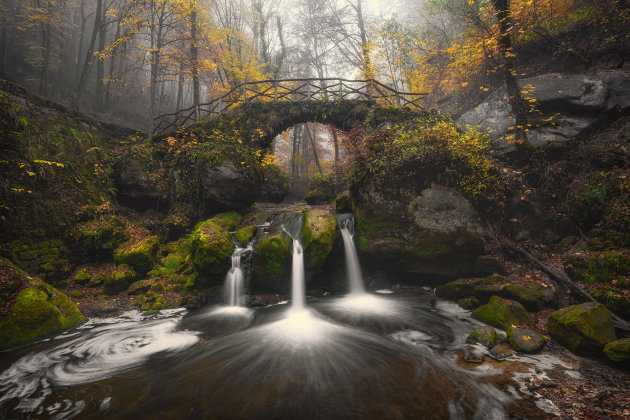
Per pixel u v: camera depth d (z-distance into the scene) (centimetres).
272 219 951
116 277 695
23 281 532
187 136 1094
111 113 1995
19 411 315
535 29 945
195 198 955
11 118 653
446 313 580
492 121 859
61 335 509
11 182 622
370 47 1318
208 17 1670
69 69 2430
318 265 731
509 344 430
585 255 546
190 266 780
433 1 1010
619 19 827
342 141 890
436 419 289
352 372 385
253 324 569
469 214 675
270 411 310
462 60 974
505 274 622
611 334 398
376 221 742
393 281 799
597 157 655
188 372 394
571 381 341
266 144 1221
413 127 919
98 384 367
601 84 753
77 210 768
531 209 668
